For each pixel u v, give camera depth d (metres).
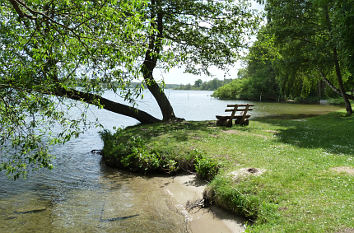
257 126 19.48
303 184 7.22
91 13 5.20
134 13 5.45
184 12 19.92
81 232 6.37
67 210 7.64
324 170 8.23
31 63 5.68
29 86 5.34
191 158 10.98
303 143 12.92
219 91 97.50
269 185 7.25
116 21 5.25
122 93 5.45
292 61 27.56
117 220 6.99
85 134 20.73
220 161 10.05
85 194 8.91
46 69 5.64
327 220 5.39
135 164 11.50
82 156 14.31
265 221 5.98
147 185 9.72
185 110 43.62
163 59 5.84
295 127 19.36
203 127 17.66
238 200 6.89
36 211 7.56
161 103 22.06
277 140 13.70
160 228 6.54
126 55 5.29
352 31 18.30
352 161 9.18
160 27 20.03
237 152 10.98
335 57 25.84
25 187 9.49
